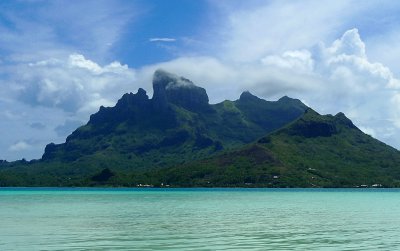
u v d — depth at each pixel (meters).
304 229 51.88
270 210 87.12
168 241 41.56
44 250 36.34
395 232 48.97
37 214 75.19
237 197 160.00
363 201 130.50
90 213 77.81
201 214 75.75
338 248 37.50
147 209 89.75
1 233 47.72
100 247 37.97
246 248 37.50
